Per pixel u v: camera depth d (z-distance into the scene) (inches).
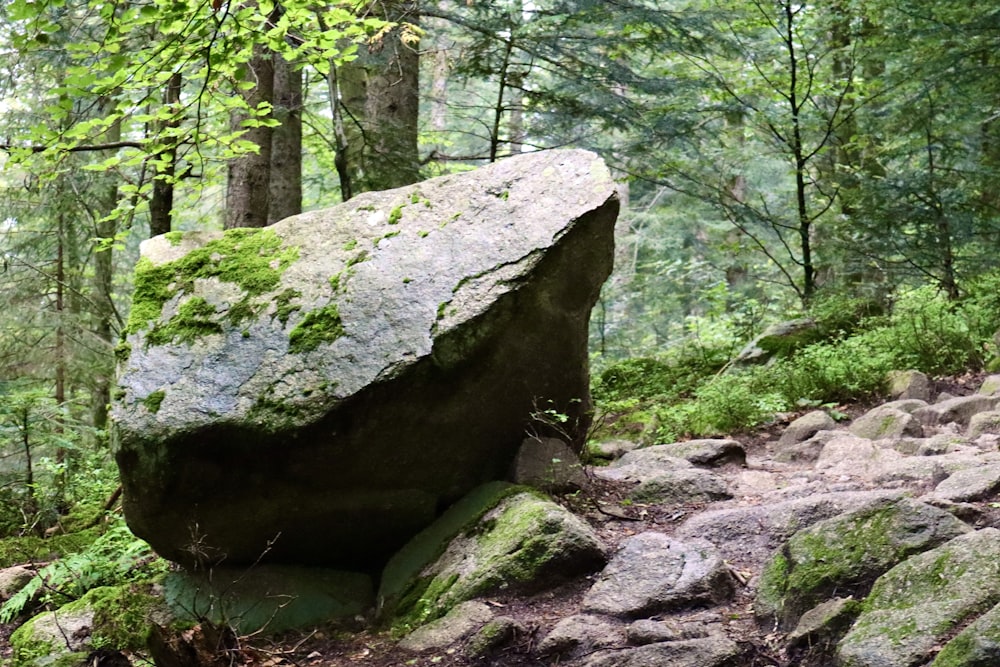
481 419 191.2
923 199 401.4
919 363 329.4
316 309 185.5
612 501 206.1
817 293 438.9
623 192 730.8
